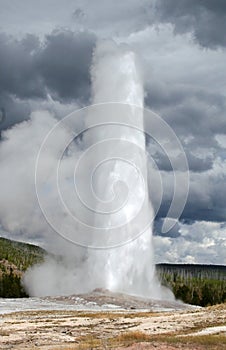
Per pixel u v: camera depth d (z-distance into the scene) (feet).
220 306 182.60
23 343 127.34
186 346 105.50
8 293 380.78
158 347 104.78
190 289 418.72
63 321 166.20
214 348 103.35
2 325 158.30
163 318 164.86
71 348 110.73
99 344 114.93
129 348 105.29
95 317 176.76
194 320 155.43
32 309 215.72
